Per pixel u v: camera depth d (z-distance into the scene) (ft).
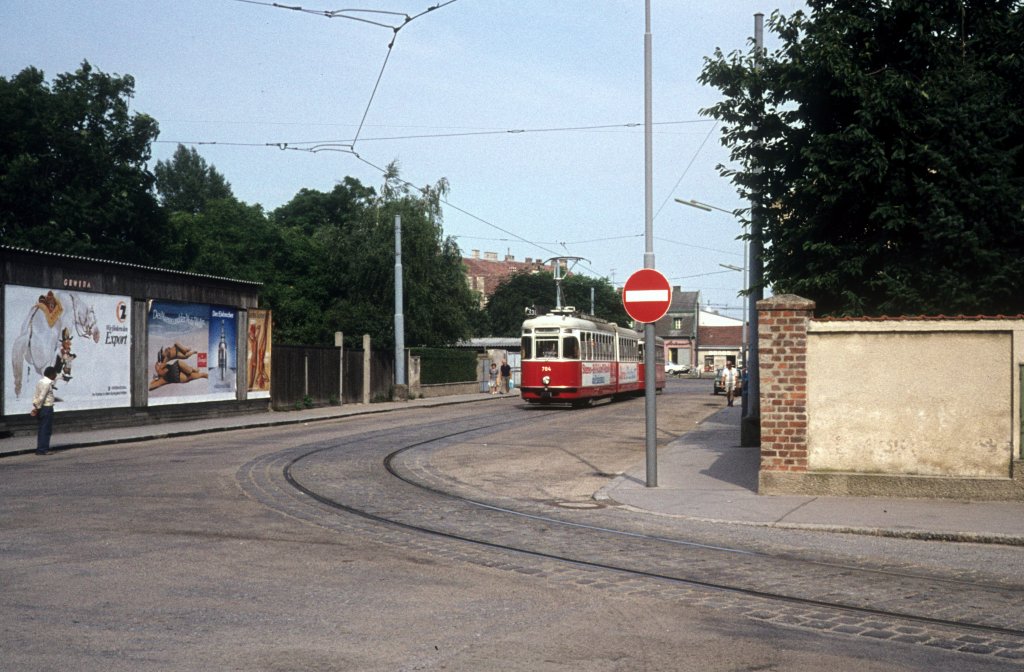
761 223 52.47
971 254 44.80
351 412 108.27
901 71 48.08
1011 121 46.19
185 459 56.13
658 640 19.35
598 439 72.33
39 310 72.59
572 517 36.52
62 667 17.01
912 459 40.09
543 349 119.44
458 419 97.35
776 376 41.57
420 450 63.21
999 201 44.86
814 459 41.32
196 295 93.61
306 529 32.19
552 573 25.90
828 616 21.65
